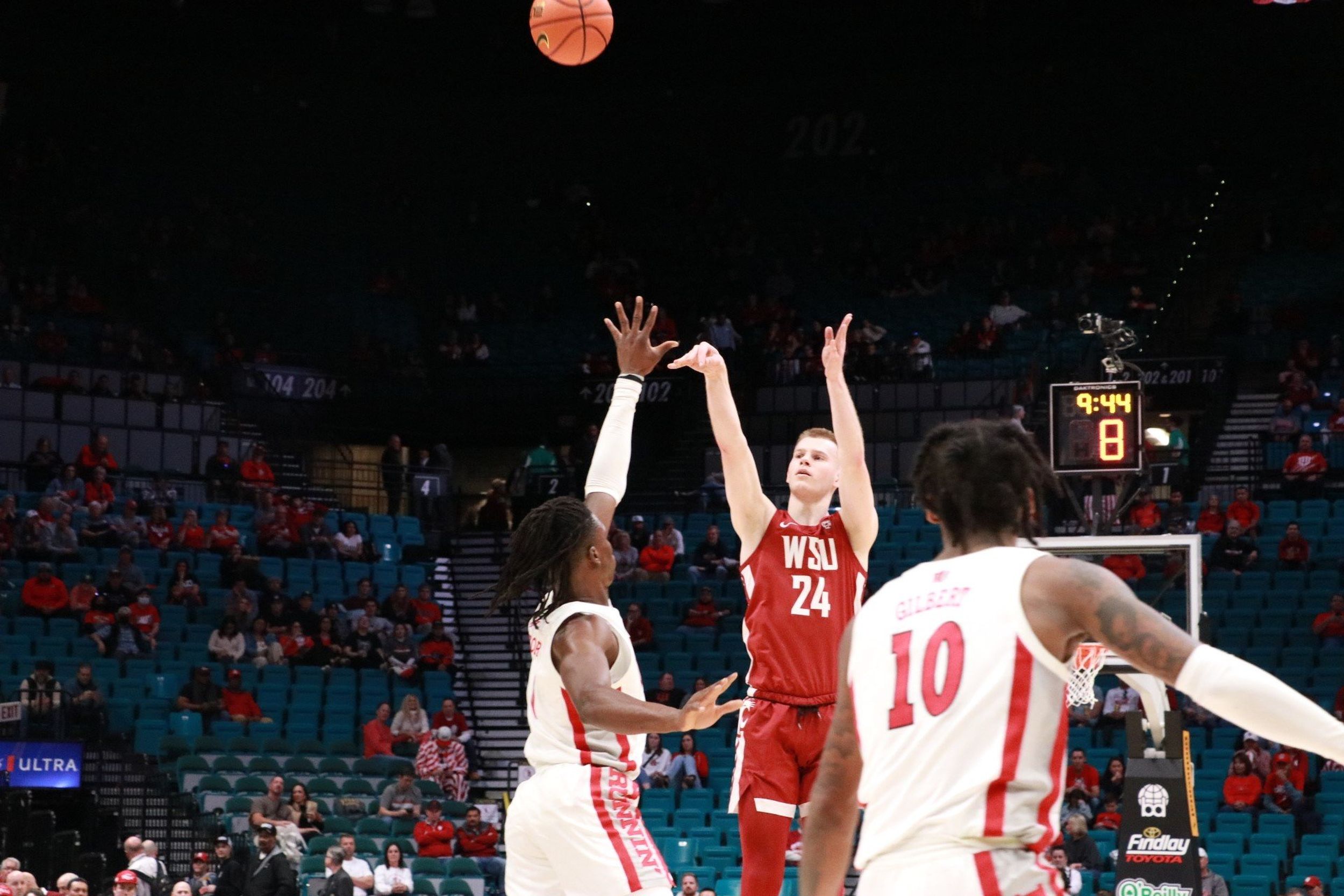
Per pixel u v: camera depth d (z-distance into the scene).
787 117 37.09
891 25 36.56
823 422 29.55
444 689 23.73
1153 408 29.22
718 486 28.52
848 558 6.27
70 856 17.31
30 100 33.12
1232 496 26.62
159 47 34.50
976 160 35.91
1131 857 8.55
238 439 29.19
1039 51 35.78
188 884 16.03
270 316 33.28
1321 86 33.88
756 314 33.41
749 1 37.09
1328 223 32.66
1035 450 3.48
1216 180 33.88
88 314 30.69
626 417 6.05
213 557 24.77
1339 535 24.53
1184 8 34.94
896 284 34.34
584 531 4.98
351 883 16.61
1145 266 32.69
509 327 34.81
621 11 37.56
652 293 35.50
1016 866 3.12
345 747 21.44
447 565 28.06
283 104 35.66
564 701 4.90
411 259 35.97
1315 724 2.96
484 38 37.34
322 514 26.73
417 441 32.66
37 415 26.83
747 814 6.12
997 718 3.17
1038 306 33.00
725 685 4.07
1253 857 17.31
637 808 4.99
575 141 37.56
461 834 19.02
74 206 32.75
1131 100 35.16
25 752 18.73
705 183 37.00
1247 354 30.55
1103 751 19.81
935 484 3.46
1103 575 3.20
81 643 21.75
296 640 22.97
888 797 3.24
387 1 36.59
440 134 37.28
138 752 20.25
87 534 24.16
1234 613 22.67
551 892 4.98
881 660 3.36
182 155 34.31
